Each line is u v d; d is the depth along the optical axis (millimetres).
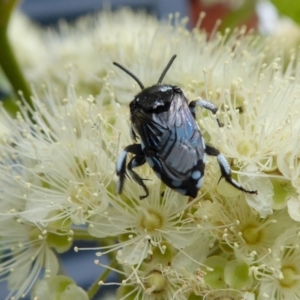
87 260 183
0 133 140
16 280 126
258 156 120
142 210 120
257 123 123
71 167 125
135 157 120
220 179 118
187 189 114
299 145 119
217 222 118
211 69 134
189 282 117
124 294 120
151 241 118
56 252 126
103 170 123
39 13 250
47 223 122
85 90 145
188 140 115
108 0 234
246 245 119
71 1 251
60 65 154
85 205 122
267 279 118
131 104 121
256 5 164
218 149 121
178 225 120
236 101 128
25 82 148
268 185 118
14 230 127
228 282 116
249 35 148
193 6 217
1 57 147
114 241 126
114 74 138
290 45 152
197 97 124
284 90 127
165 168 115
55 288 121
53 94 145
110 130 127
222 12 207
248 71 134
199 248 118
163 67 138
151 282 118
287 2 146
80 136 129
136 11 231
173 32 154
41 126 129
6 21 146
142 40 151
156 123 116
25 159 128
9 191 126
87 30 181
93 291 122
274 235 120
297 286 120
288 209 117
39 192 124
